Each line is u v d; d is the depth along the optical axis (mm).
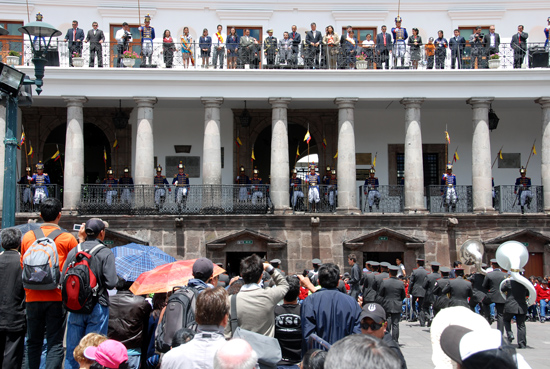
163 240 25672
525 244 26562
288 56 27500
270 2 29781
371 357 3586
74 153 26078
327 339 7375
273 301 7688
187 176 27641
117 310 8844
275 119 26969
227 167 30297
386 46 27656
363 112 30844
